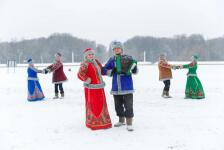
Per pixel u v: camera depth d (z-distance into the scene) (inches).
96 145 210.7
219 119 279.3
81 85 620.4
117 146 207.5
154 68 1263.5
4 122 283.0
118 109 261.9
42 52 3969.0
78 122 279.6
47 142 219.9
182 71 1013.8
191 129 246.1
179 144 208.5
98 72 254.2
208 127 251.1
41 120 289.9
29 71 418.6
